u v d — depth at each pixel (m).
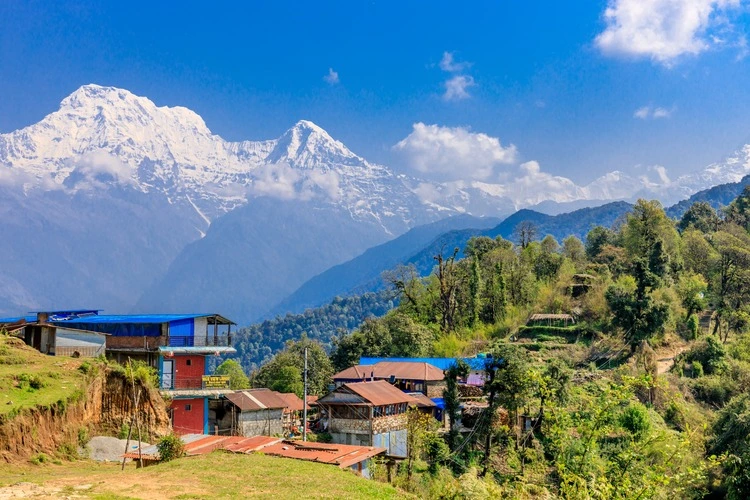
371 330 121.62
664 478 35.28
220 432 67.44
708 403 92.44
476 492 48.34
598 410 38.97
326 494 35.50
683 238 152.50
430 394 87.38
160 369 64.38
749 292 127.12
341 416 72.19
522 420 77.56
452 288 133.62
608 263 148.38
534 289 136.00
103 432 51.00
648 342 106.94
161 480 36.47
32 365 51.56
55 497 30.38
